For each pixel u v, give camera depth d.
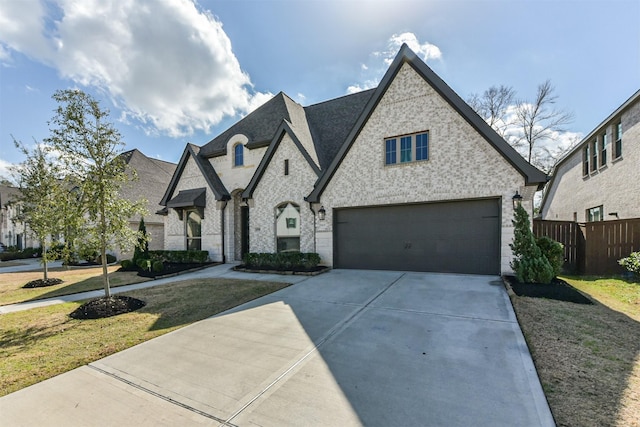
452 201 10.84
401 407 3.24
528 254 8.63
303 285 9.84
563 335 5.04
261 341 5.27
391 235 11.90
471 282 9.20
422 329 5.56
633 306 6.80
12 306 8.48
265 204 15.10
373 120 12.16
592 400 3.25
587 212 18.59
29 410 3.41
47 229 9.15
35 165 12.21
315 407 3.29
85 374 4.27
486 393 3.45
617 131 14.88
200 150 19.11
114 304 7.74
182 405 3.42
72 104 7.59
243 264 15.00
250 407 3.33
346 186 12.60
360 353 4.65
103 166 7.95
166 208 18.91
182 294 9.23
